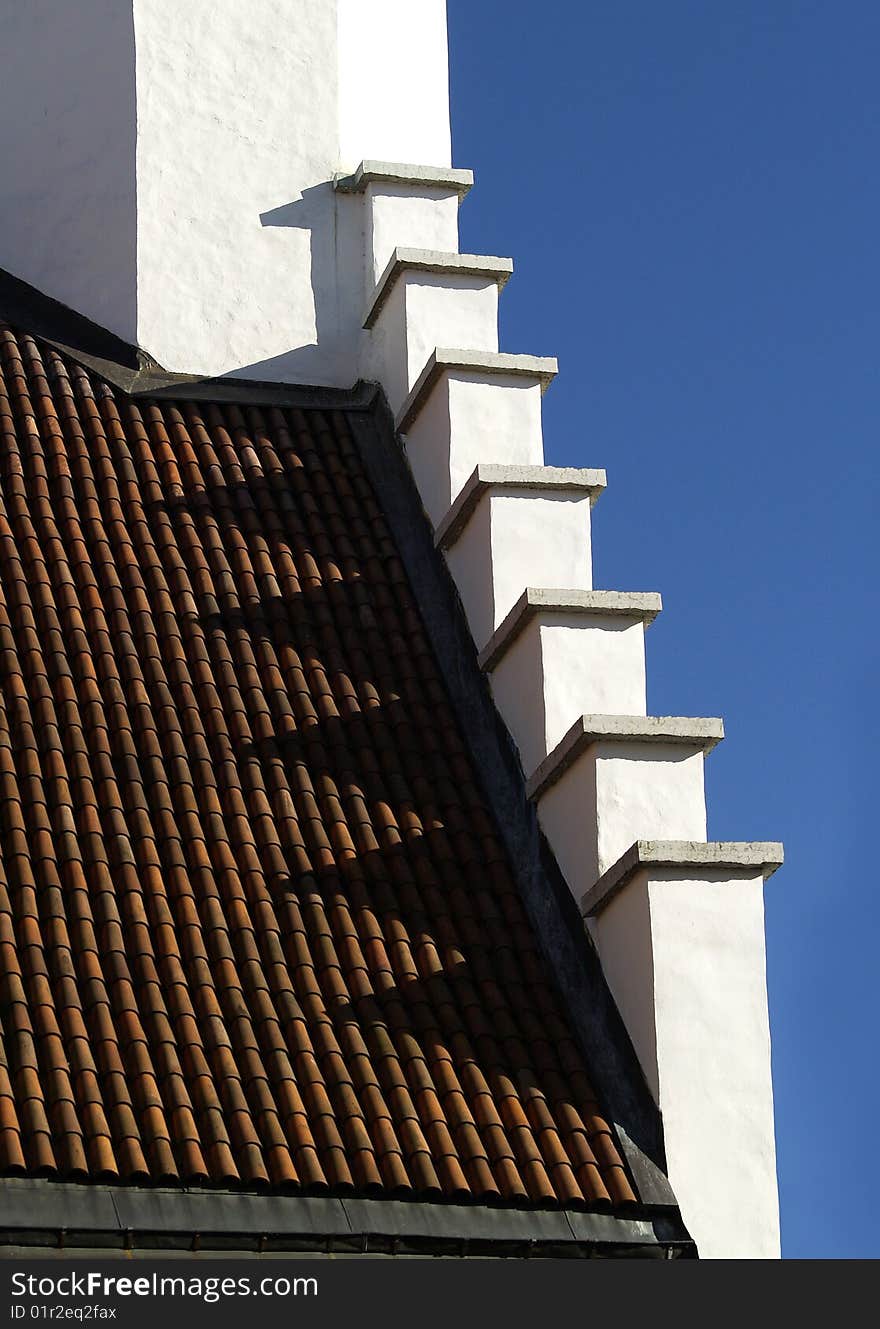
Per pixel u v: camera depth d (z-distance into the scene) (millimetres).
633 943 18016
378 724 20422
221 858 18609
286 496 22656
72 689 19750
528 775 19719
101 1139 16031
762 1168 17375
